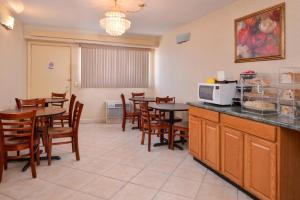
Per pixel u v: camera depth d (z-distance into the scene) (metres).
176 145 3.99
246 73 2.94
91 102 6.19
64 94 5.32
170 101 5.07
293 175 2.00
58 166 3.07
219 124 2.74
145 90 6.69
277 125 1.94
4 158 2.85
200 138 3.13
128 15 4.29
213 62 4.03
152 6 3.77
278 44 2.74
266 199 2.07
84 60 5.98
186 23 4.86
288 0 2.62
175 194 2.36
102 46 6.10
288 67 2.62
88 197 2.28
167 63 5.88
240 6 3.38
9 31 4.21
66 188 2.46
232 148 2.52
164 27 5.24
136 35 6.19
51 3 3.71
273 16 2.81
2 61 3.81
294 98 2.22
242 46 3.31
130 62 6.42
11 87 4.34
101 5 3.78
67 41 5.73
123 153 3.65
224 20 3.73
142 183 2.60
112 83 6.27
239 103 2.98
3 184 2.54
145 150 3.82
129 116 5.38
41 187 2.48
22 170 2.90
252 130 2.22
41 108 3.55
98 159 3.36
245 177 2.34
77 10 4.08
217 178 2.75
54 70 5.84
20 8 3.98
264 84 2.68
